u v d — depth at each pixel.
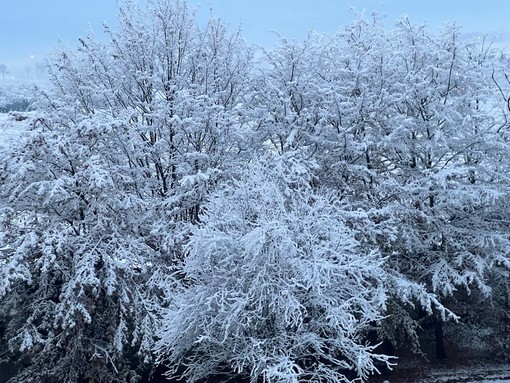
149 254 15.29
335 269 12.28
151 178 17.02
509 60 19.16
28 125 14.94
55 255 13.70
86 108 18.19
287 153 15.40
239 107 19.14
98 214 14.83
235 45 19.42
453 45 17.31
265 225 11.39
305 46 18.91
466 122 16.39
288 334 12.15
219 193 13.66
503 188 16.70
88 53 18.45
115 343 13.70
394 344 16.42
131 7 18.55
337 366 13.63
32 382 14.52
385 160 18.36
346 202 16.27
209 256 12.17
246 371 13.28
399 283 14.79
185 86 18.22
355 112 17.16
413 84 16.98
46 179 15.00
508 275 16.59
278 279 11.85
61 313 13.40
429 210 16.69
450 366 17.55
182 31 18.36
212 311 12.43
